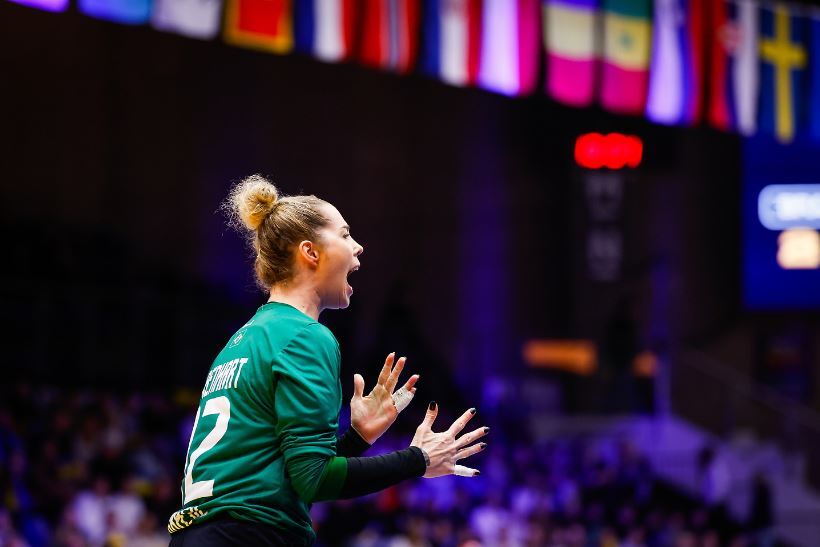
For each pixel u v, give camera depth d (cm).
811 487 2662
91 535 1600
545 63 1214
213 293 2591
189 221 2592
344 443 438
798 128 1395
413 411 2308
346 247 444
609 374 2583
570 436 2525
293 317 421
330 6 1053
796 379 2734
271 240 439
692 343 2706
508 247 2794
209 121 2602
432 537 1797
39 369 2127
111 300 2252
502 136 2819
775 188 2770
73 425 1898
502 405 2525
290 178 2670
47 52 2408
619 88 1273
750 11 1388
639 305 2677
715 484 2400
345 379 2283
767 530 2230
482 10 1169
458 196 2820
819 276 2762
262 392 408
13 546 1407
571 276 2695
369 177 2747
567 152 2797
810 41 1423
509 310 2766
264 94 2638
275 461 404
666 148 2714
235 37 990
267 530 397
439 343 2780
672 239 2706
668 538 2052
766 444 2658
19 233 2380
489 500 2003
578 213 2675
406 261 2773
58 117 2458
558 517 2044
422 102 2786
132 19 929
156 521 1650
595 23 1262
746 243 2750
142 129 2544
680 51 1327
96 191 2505
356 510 1870
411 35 1109
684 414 2683
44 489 1639
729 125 1354
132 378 2233
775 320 2739
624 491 2209
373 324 2717
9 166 2405
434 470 426
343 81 2708
